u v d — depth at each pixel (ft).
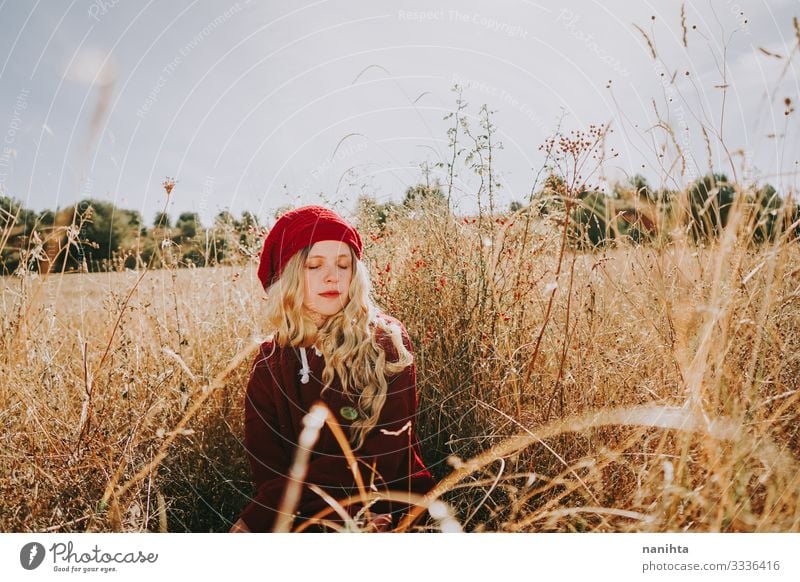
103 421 6.30
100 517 5.46
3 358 6.48
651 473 5.10
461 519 6.07
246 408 6.23
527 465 6.23
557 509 5.52
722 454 4.86
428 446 7.14
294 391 6.06
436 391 7.27
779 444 5.21
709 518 4.71
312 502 5.51
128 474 6.06
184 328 7.82
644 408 5.69
